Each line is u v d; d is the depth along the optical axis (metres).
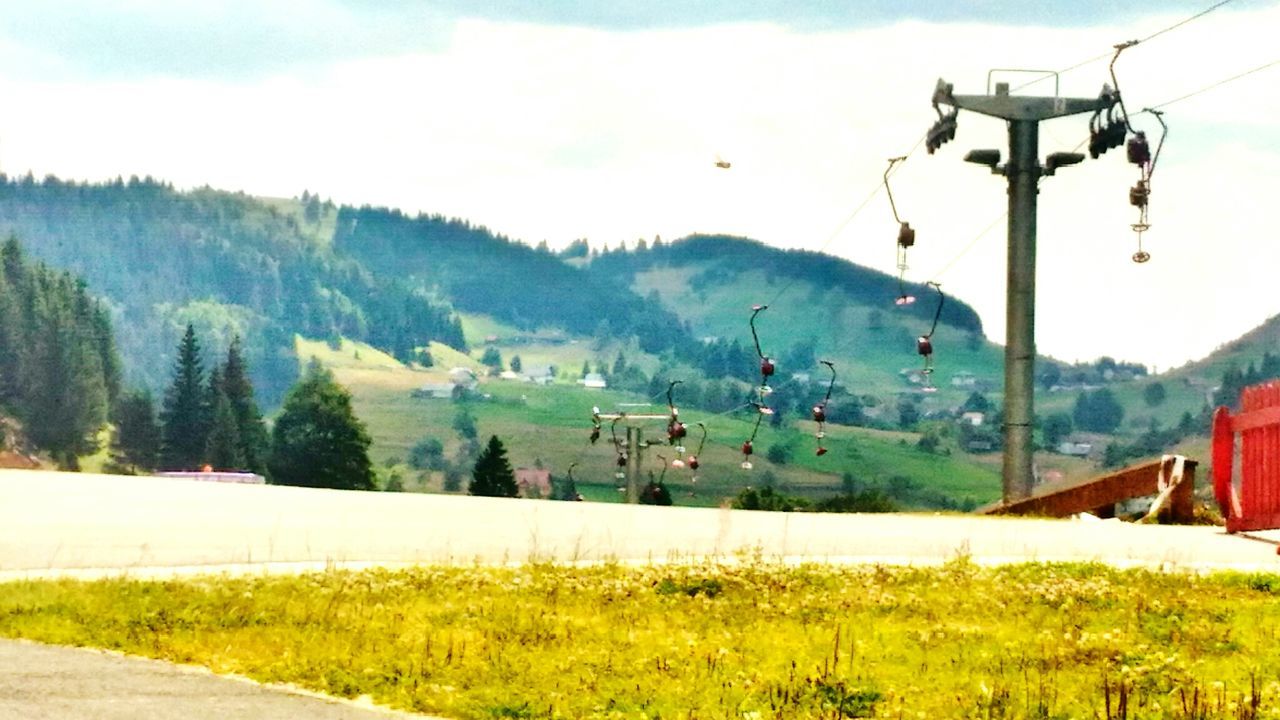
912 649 12.89
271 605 14.26
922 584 17.06
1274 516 23.20
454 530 22.38
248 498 27.06
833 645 13.01
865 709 10.53
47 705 9.79
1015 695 10.96
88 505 24.70
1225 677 11.70
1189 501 27.09
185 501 26.00
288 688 10.73
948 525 24.97
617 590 16.06
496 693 10.72
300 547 19.77
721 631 13.76
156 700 10.09
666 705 10.46
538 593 15.80
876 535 23.00
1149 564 19.31
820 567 18.17
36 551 18.58
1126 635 13.61
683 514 26.12
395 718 9.98
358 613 14.05
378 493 29.48
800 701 10.69
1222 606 15.46
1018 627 14.16
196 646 12.07
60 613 13.48
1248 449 24.00
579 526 23.48
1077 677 11.66
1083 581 17.20
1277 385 23.22
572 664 11.88
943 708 10.54
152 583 15.48
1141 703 10.66
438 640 12.73
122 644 12.12
